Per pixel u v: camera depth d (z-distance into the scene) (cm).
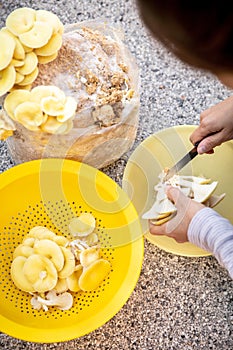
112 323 101
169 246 100
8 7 117
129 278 92
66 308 96
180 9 45
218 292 104
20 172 95
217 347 102
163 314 102
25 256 97
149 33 55
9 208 99
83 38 95
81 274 96
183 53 50
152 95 114
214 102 115
